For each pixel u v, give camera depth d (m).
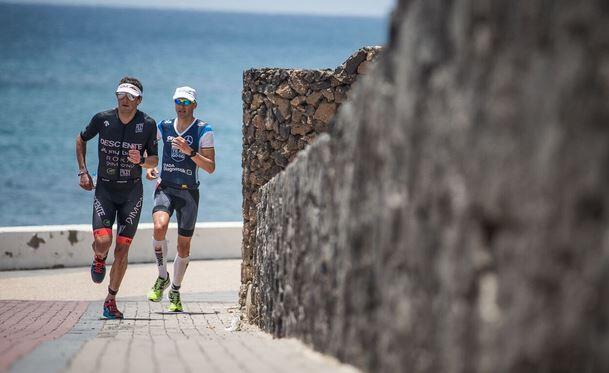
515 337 7.23
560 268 7.01
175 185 25.72
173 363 13.71
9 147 93.06
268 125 25.61
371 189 10.20
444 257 8.15
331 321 12.27
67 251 34.53
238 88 182.50
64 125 113.88
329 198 12.29
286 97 25.52
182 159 25.61
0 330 21.08
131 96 23.53
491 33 7.39
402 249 9.16
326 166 12.47
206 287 31.19
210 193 71.62
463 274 7.81
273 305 18.28
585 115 6.88
